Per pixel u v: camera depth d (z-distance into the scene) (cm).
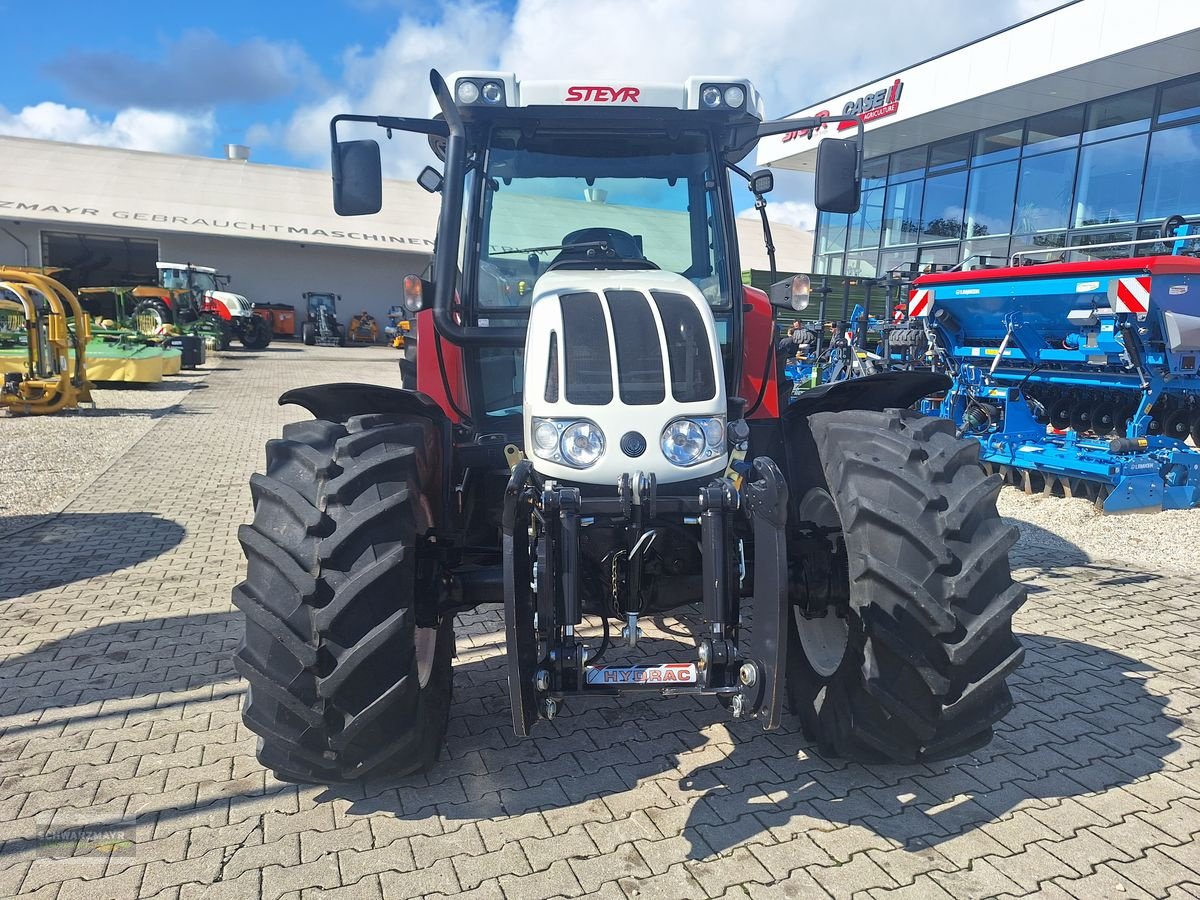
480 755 306
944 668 252
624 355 276
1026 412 761
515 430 367
